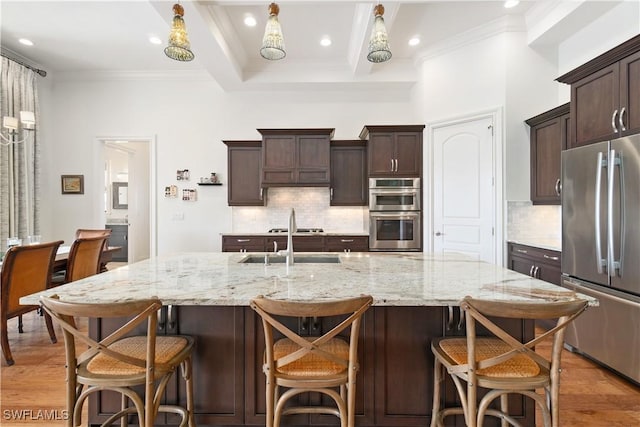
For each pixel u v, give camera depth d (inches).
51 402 81.8
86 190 199.5
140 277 71.6
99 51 169.6
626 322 86.4
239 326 68.2
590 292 96.8
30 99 175.5
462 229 158.1
